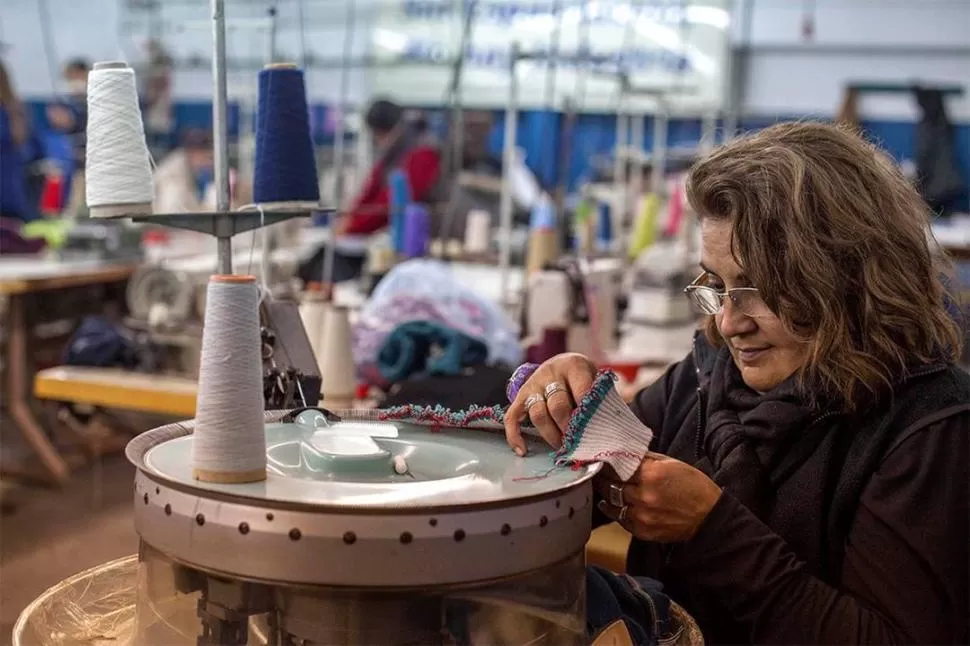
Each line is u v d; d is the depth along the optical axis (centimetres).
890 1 807
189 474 97
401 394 224
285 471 103
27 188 529
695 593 141
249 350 94
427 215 410
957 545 118
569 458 110
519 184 524
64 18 950
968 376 129
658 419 158
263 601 91
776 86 848
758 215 123
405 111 539
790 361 132
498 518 91
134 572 127
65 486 379
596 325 308
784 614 119
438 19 774
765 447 134
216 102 128
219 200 129
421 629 91
